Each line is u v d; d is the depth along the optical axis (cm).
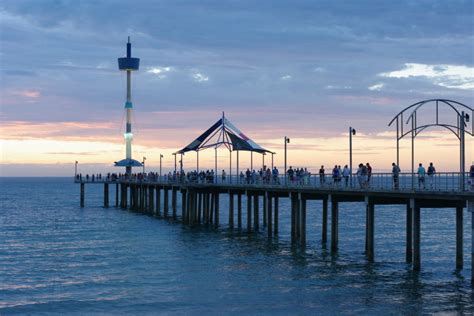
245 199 15688
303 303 3312
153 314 3200
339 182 4638
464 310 3092
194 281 3903
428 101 3756
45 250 5456
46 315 3238
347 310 3153
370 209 4269
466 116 3484
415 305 3198
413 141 3859
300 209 5331
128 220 8212
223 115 7175
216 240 5788
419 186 3753
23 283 3984
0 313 3278
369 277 3888
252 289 3653
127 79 12850
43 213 10106
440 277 3828
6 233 6981
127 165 11025
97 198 16262
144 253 5075
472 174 3388
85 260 4825
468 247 5256
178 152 7388
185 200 7406
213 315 3150
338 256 4722
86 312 3269
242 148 6838
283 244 5431
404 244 5481
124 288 3766
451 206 3862
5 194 19025
